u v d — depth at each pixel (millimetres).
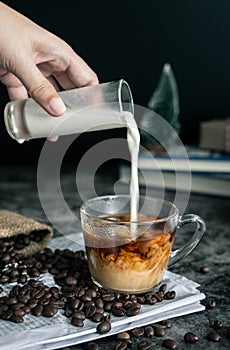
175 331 548
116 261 590
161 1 1152
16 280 625
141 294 605
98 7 1163
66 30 1176
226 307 593
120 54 1181
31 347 513
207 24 1151
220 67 1166
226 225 828
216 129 997
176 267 686
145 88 1190
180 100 1184
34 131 652
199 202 932
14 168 1148
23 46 631
